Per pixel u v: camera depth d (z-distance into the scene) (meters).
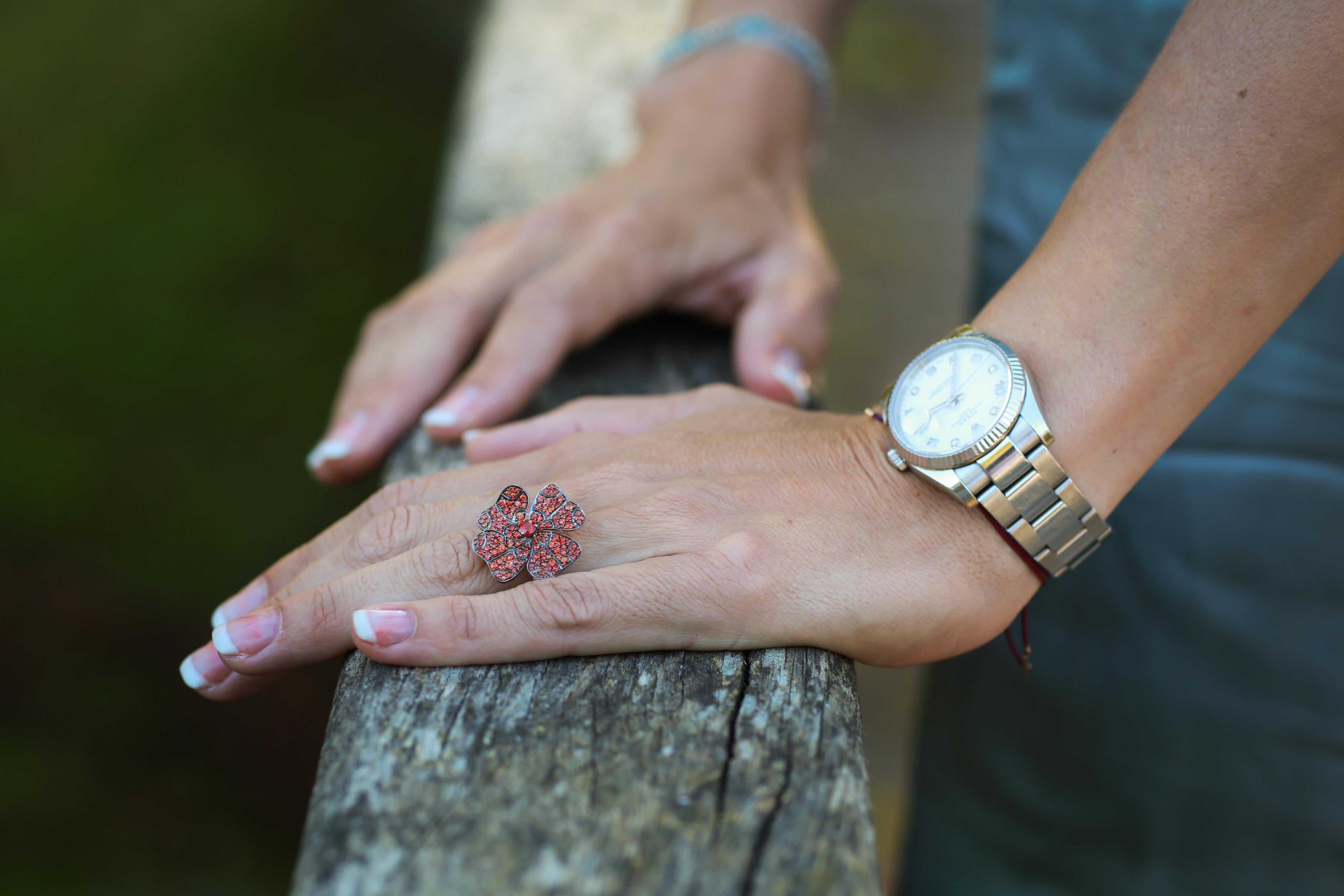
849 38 1.75
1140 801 0.71
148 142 1.49
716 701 0.50
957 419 0.53
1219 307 0.52
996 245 0.72
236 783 1.06
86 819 1.01
